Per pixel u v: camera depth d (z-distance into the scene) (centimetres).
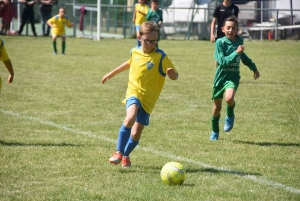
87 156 1051
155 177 909
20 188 838
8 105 1631
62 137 1226
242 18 5178
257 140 1218
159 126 1364
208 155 1070
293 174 938
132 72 973
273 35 5003
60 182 872
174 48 3988
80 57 3191
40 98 1767
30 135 1238
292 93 1923
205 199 788
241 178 905
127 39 4875
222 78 1187
